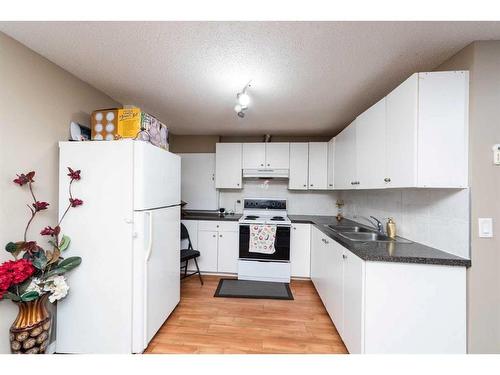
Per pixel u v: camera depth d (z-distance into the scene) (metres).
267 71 1.67
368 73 1.68
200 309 2.26
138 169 1.56
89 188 1.57
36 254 1.43
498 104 1.25
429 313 1.31
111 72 1.72
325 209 3.67
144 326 1.59
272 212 3.62
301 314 2.19
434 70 1.60
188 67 1.63
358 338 1.42
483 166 1.25
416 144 1.30
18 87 1.37
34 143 1.48
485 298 1.26
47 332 1.43
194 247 3.19
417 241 1.70
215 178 3.59
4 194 1.31
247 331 1.92
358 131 2.09
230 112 2.59
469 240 1.27
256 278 3.01
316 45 1.35
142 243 1.57
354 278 1.50
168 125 3.14
